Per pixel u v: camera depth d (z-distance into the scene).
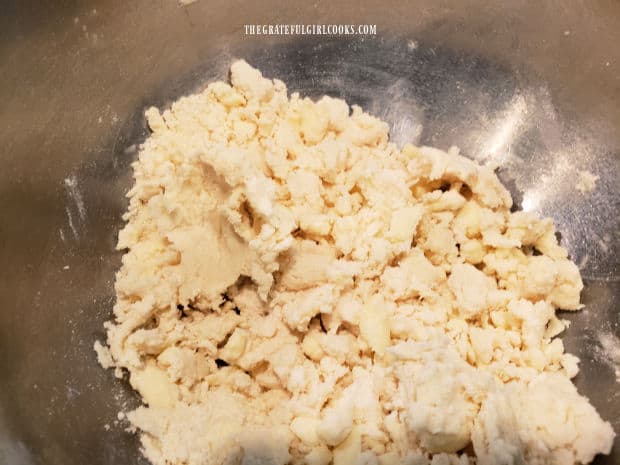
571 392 0.14
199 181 0.16
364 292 0.16
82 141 0.18
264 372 0.16
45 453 0.13
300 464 0.14
